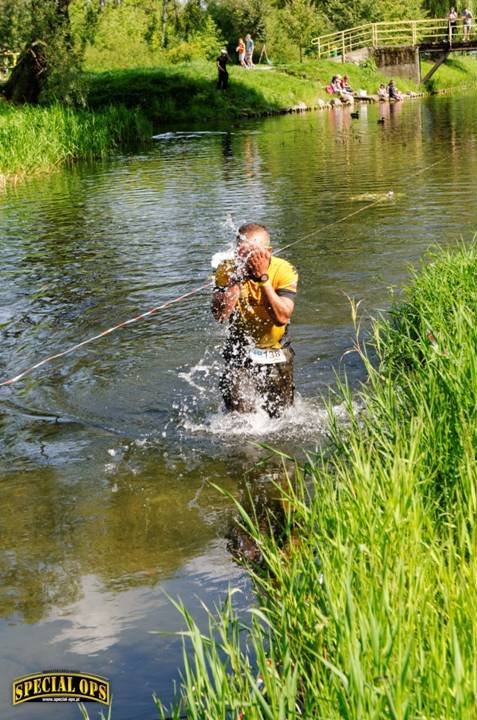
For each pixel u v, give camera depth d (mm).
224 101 40812
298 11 56719
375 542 3324
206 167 21203
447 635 2773
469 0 63094
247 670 2941
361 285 9500
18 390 7051
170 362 7543
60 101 30438
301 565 3465
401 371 5922
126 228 13695
